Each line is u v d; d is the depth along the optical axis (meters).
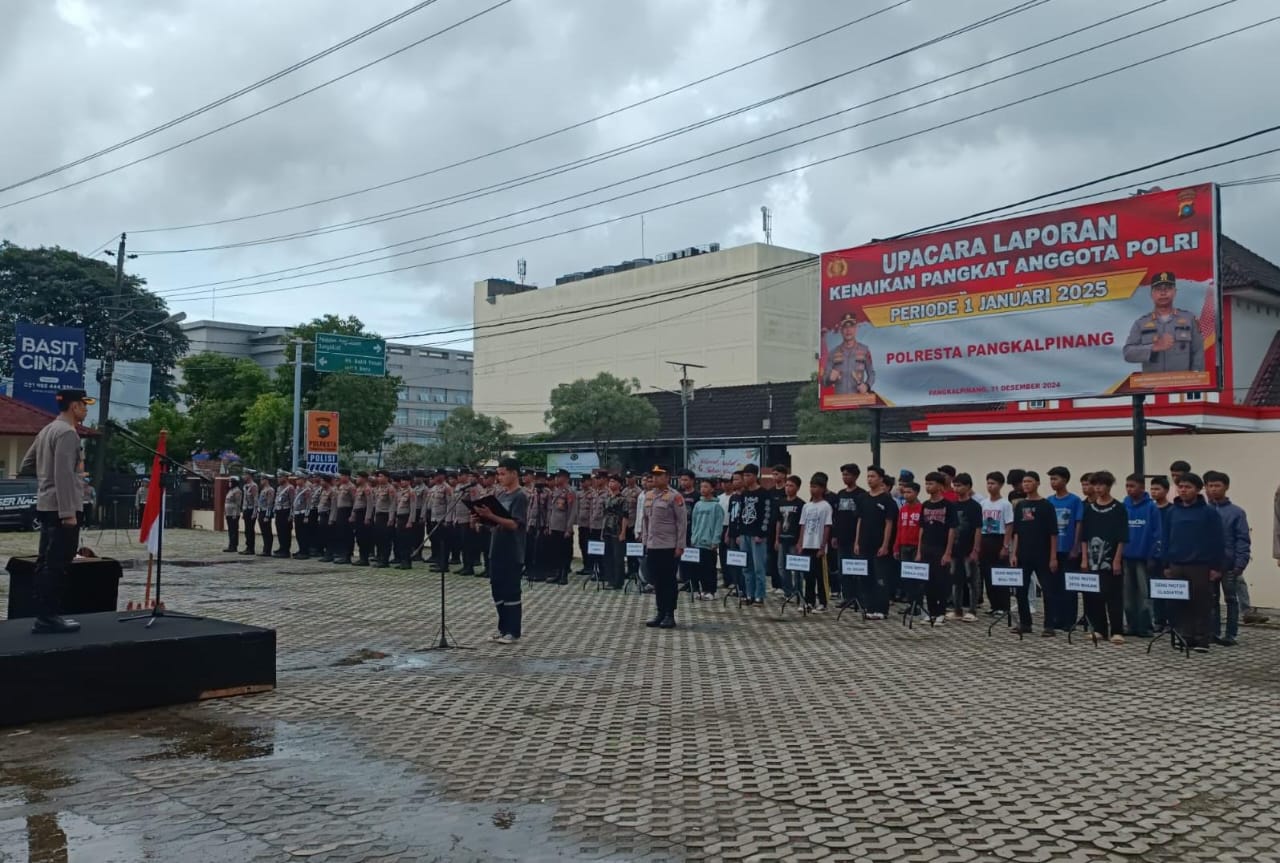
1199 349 15.34
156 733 7.46
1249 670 10.45
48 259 57.09
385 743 7.21
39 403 37.38
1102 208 16.39
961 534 13.54
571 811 5.75
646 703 8.55
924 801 5.97
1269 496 15.77
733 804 5.89
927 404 18.41
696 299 70.69
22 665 7.62
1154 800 6.05
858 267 19.41
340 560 23.09
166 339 60.59
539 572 19.36
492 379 84.00
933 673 10.04
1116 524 12.06
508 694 8.89
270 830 5.39
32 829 5.38
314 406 49.84
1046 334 16.97
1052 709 8.48
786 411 49.31
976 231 17.84
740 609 15.11
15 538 30.67
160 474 10.23
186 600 15.84
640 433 52.72
